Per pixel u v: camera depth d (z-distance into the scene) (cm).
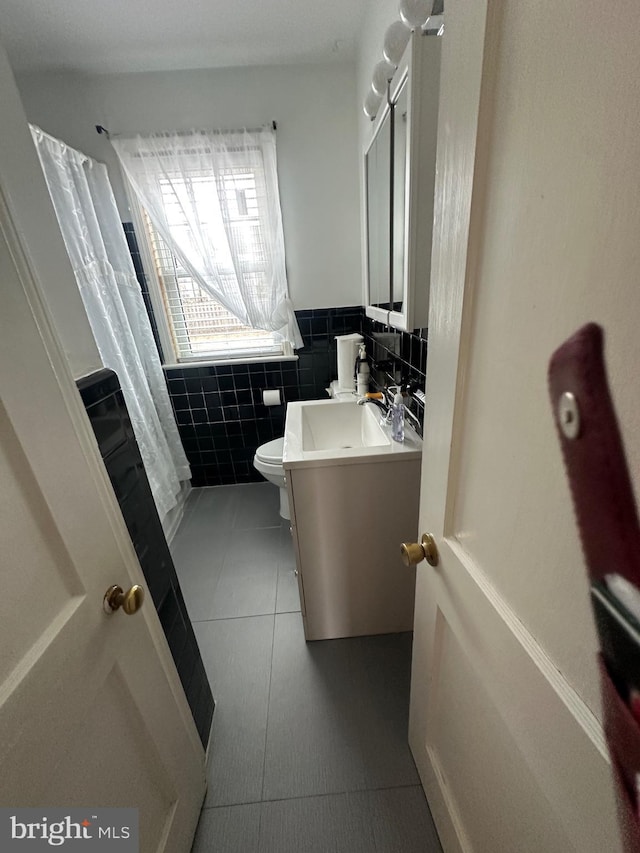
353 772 101
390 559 129
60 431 53
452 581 59
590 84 26
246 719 115
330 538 125
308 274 217
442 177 49
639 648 26
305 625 137
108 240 191
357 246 212
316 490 117
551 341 33
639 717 27
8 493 44
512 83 34
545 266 33
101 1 136
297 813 93
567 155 29
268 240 204
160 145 185
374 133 136
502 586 46
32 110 183
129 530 79
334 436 167
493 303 42
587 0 25
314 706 117
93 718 56
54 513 50
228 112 188
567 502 33
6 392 44
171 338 231
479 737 61
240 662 133
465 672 63
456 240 47
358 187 201
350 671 128
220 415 244
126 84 182
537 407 36
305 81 184
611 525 28
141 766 69
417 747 96
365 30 151
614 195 25
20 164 66
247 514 225
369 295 179
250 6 144
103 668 57
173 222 198
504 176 37
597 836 34
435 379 58
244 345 239
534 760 42
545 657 39
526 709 42
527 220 34
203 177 192
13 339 46
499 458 44
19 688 42
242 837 90
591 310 28
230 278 208
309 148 195
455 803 75
